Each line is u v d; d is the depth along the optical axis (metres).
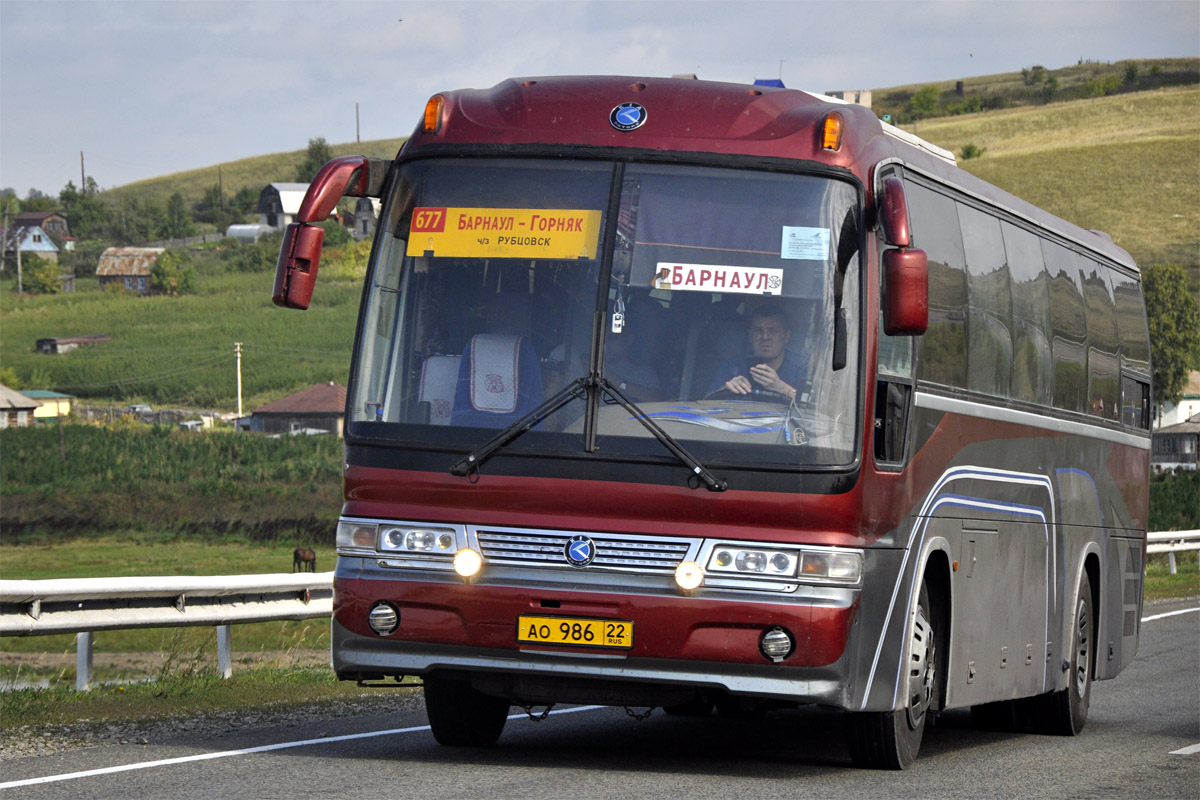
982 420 28.67
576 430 22.52
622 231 23.22
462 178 23.94
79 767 23.67
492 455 22.67
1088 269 37.84
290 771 23.38
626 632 22.28
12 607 33.56
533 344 22.97
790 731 31.70
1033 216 33.62
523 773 23.33
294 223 23.50
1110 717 37.22
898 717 25.17
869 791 22.94
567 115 24.09
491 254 23.52
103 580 35.44
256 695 35.44
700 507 22.25
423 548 22.91
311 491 197.50
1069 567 34.72
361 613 23.14
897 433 24.17
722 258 23.05
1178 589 77.62
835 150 23.56
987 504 29.05
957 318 27.59
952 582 26.88
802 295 22.95
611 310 22.91
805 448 22.38
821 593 22.23
